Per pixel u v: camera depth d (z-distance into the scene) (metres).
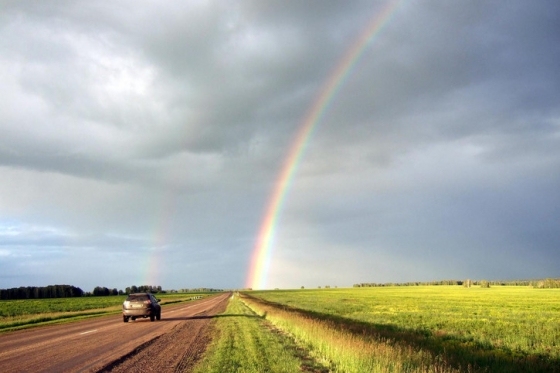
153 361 13.66
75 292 198.12
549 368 13.92
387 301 72.38
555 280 179.75
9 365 13.07
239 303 67.38
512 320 34.16
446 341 20.78
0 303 100.50
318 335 17.45
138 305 32.75
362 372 11.28
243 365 12.66
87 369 12.33
